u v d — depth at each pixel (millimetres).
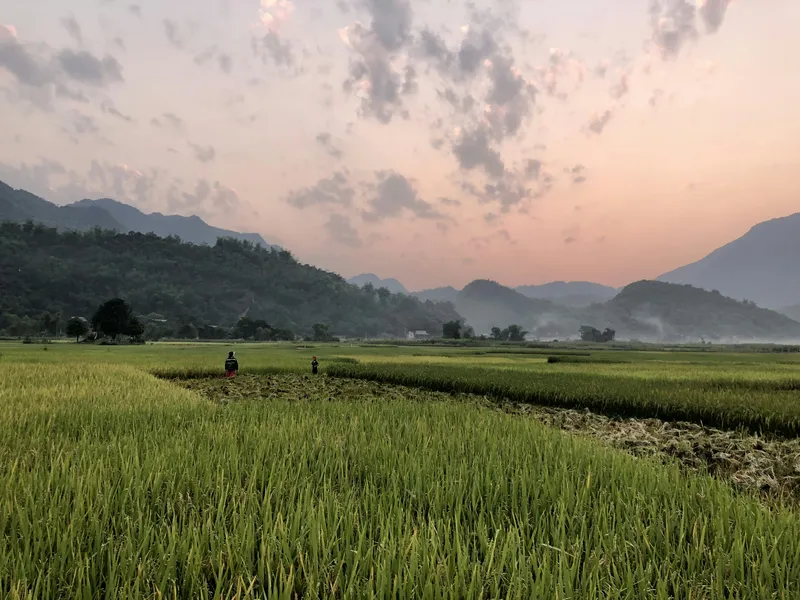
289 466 5848
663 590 3141
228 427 8484
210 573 3428
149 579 3201
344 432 8609
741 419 14141
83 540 3721
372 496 4801
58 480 5066
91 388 15836
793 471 8797
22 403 11648
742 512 4691
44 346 74125
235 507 4215
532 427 9953
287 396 19250
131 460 5957
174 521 3812
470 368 33125
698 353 90875
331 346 115750
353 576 3045
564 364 44094
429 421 10477
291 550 3627
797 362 52312
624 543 3916
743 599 3217
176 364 33344
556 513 4629
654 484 5758
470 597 2955
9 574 3186
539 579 3250
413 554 3295
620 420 15508
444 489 5227
